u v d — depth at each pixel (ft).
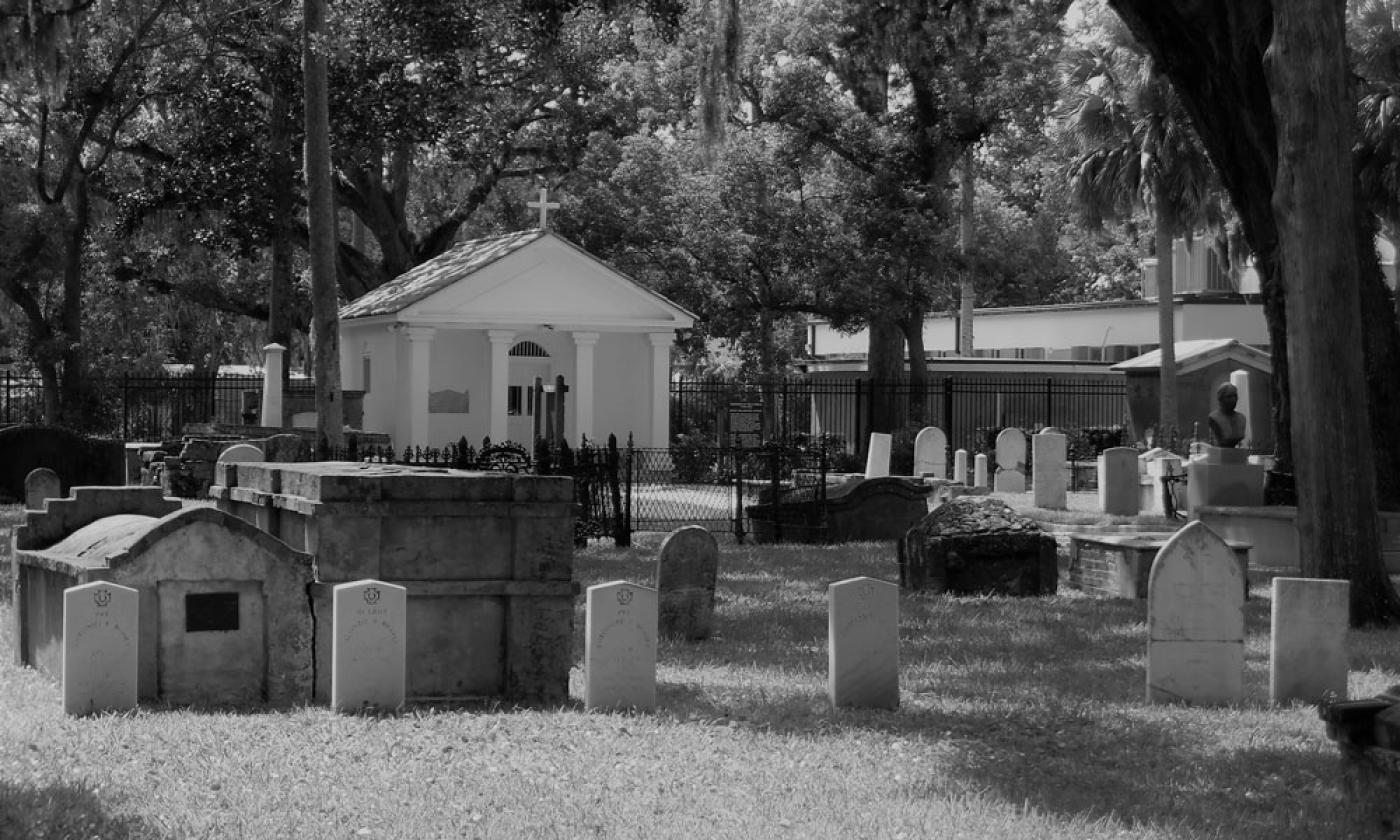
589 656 38.93
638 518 101.71
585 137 180.24
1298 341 58.08
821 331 226.58
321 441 97.81
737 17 92.22
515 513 40.78
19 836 25.54
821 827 28.04
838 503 94.48
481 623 40.83
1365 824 26.91
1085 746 36.11
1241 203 70.85
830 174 173.27
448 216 196.65
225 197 159.63
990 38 148.77
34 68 115.03
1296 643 42.04
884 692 40.32
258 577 38.86
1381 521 76.74
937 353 216.74
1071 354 202.69
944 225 165.37
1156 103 137.59
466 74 144.46
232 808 28.07
